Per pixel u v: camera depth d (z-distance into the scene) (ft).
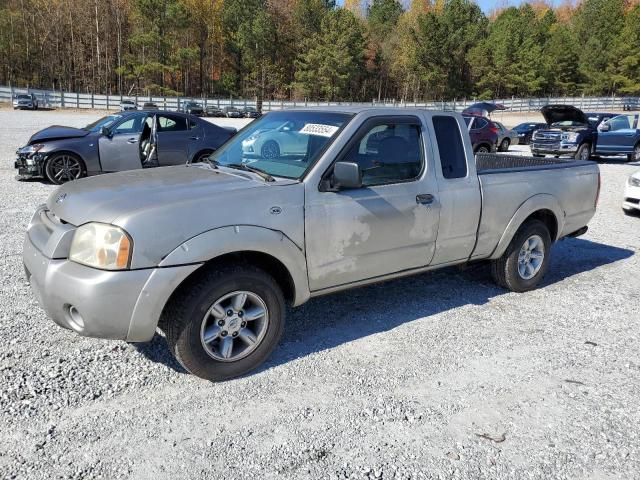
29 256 10.85
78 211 10.41
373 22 309.83
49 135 33.32
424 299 16.24
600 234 26.48
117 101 171.94
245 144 13.91
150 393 10.53
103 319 9.62
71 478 8.13
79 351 12.03
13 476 8.10
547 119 61.57
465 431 9.73
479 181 14.83
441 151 14.15
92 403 10.09
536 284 17.39
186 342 10.41
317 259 11.87
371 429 9.66
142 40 216.95
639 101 218.59
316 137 12.51
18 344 12.19
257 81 244.22
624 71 240.32
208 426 9.57
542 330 14.29
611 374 12.03
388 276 13.51
